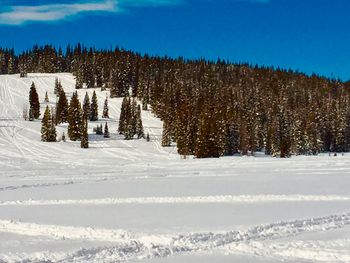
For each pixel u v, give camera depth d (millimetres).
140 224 16750
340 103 131875
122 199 23422
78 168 54781
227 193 24578
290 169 39000
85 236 15250
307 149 99062
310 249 12727
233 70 192250
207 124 84375
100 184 31328
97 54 196000
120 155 94188
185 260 12203
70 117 110812
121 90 163750
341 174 33656
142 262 12133
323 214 17859
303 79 182625
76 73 185625
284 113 117125
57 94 167500
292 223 16188
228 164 48719
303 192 24359
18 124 121312
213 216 18016
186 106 105438
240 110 119875
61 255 12875
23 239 15070
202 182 30469
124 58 184250
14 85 179125
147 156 93062
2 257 12828
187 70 181875
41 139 107062
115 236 15055
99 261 12297
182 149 93375
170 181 31812
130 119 115750
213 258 12328
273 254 12539
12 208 21562
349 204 20406
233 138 94812
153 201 22641
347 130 113625
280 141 96875
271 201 21750
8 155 87438
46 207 21609
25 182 34656
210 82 166625
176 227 15984
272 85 167125
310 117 105875
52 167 60125
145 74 165375
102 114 143375
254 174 35094
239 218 17422
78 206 21672
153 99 144000
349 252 12352
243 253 12703
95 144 106438
